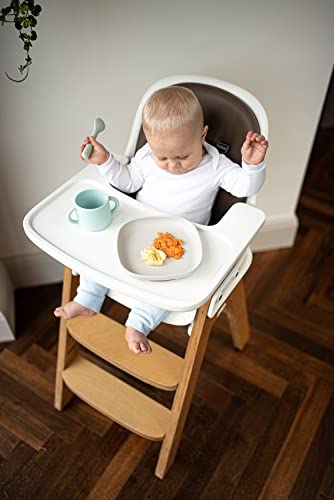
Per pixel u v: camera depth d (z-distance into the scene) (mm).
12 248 1782
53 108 1473
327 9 1360
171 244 1079
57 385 1508
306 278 1899
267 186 1795
